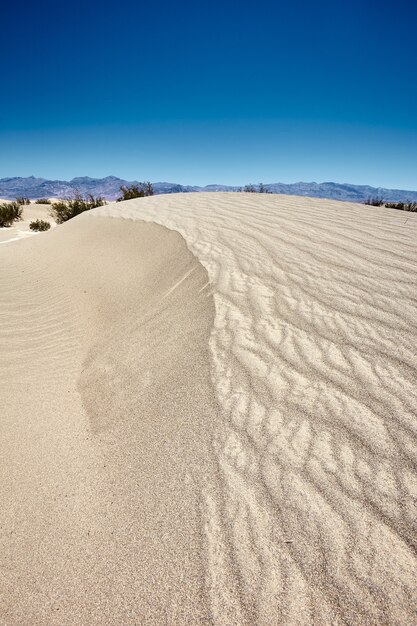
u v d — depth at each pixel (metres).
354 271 3.12
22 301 4.71
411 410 1.71
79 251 6.10
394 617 1.05
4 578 1.40
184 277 3.75
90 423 2.25
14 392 2.74
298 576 1.19
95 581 1.33
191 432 1.83
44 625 1.23
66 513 1.64
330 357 2.12
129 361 2.75
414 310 2.46
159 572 1.31
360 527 1.29
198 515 1.45
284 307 2.69
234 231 4.65
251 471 1.56
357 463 1.51
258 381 2.03
